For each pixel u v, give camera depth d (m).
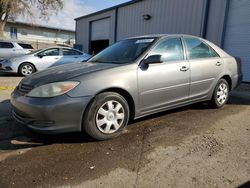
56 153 3.31
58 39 47.22
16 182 2.67
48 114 3.26
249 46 9.78
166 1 13.91
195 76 4.70
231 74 5.50
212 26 11.27
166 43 4.44
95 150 3.39
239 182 2.64
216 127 4.24
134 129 4.14
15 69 11.00
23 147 3.51
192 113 5.05
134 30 16.69
